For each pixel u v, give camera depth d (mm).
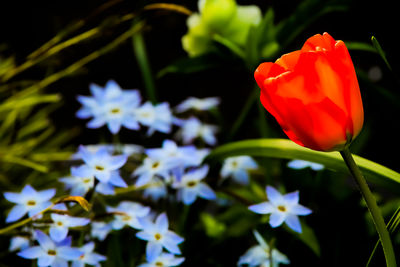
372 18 985
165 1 1396
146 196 759
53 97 1065
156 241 650
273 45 811
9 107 1025
